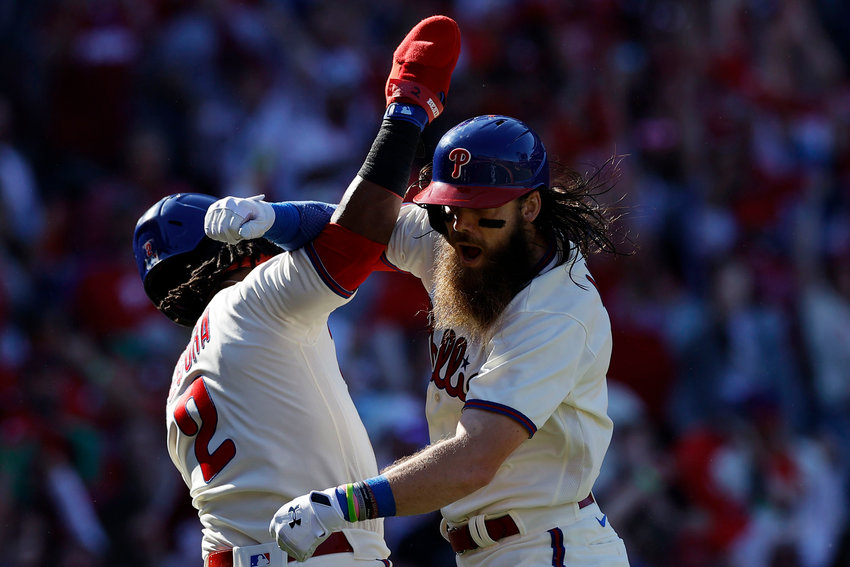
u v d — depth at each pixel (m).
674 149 35.28
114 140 33.12
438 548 23.23
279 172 31.81
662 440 28.94
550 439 10.23
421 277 11.05
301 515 9.23
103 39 33.94
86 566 23.67
